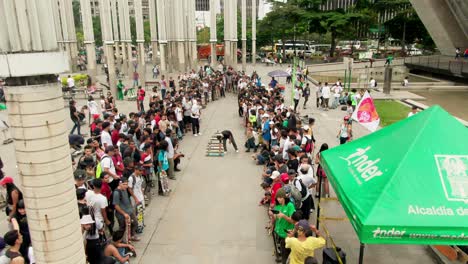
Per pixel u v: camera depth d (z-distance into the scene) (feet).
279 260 25.12
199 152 50.34
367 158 22.70
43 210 17.11
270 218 28.94
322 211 29.48
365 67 151.02
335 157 25.16
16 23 15.07
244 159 47.32
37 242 17.63
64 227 17.75
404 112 76.38
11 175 40.60
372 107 35.40
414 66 147.33
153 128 41.42
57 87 16.84
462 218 17.16
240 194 36.63
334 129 61.46
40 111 16.16
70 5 139.23
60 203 17.43
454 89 112.27
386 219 17.10
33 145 16.37
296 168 30.40
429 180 18.65
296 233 21.22
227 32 142.72
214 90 89.76
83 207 22.58
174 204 34.50
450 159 19.47
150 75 145.69
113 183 29.76
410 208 17.52
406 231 16.96
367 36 224.94
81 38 240.73
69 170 17.93
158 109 49.14
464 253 23.34
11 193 24.49
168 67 146.51
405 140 21.22
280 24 199.00
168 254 26.43
